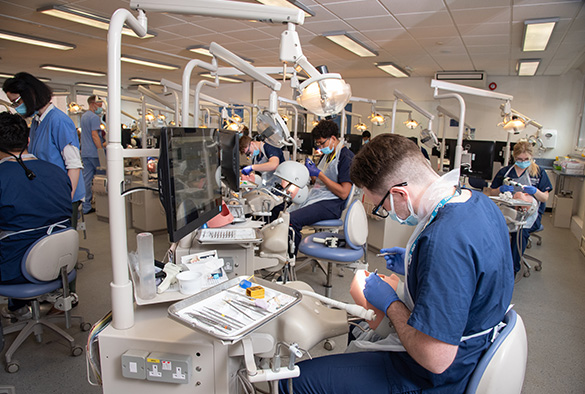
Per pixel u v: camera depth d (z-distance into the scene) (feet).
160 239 13.62
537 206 10.71
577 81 23.45
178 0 3.79
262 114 7.17
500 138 25.71
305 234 14.46
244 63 6.35
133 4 3.74
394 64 23.58
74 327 7.58
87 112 16.87
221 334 2.73
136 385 3.40
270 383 3.45
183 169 3.59
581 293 10.32
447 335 2.70
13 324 6.97
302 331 3.80
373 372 3.40
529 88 24.82
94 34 18.61
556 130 24.12
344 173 9.21
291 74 6.25
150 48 21.57
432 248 2.82
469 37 16.57
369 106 30.25
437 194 3.18
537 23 13.89
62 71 30.35
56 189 6.53
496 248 2.96
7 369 6.13
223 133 6.60
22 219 6.11
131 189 3.33
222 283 3.66
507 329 3.19
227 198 8.31
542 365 6.86
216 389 3.32
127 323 3.44
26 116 7.54
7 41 19.94
